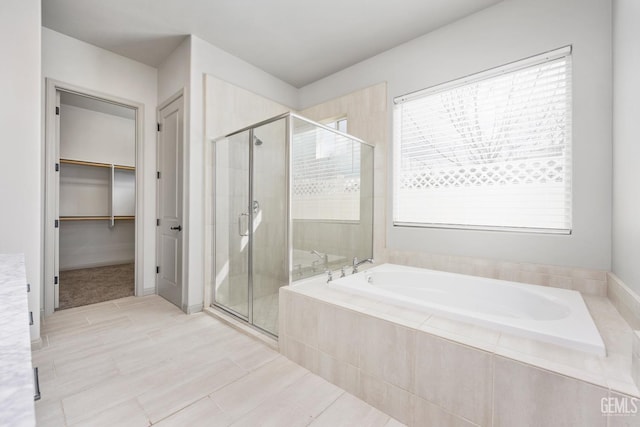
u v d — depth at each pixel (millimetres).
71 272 4227
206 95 2768
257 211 2404
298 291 1909
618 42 1657
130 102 3096
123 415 1367
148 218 3230
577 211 1907
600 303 1690
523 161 2129
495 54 2234
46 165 2588
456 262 2395
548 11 2016
